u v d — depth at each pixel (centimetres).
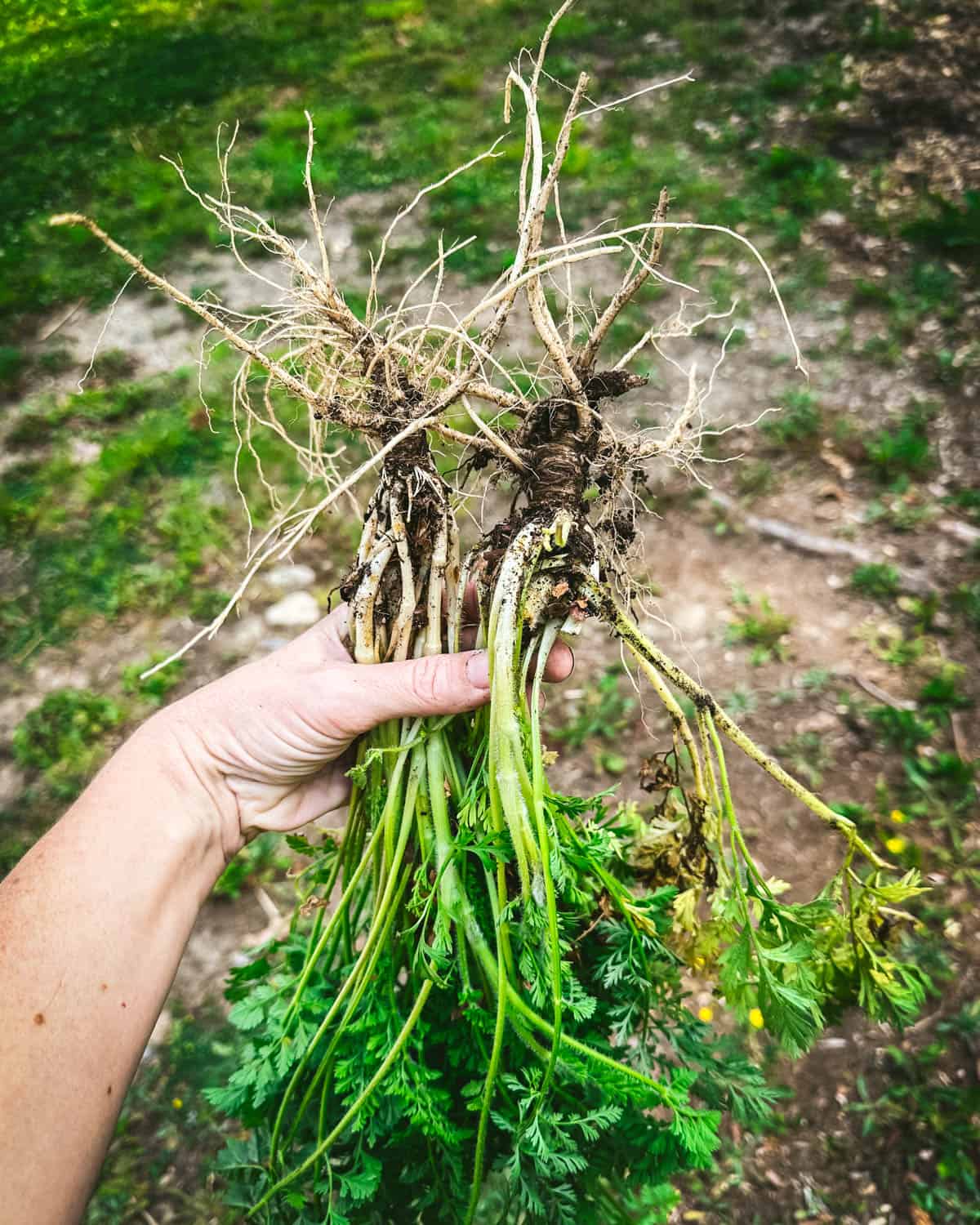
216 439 111
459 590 43
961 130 135
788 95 146
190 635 94
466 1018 40
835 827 42
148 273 36
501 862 36
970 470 96
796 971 41
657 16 169
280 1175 40
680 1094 36
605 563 45
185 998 70
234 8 204
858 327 112
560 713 84
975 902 69
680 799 57
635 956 40
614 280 121
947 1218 57
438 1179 40
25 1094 27
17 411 120
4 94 190
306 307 42
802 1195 59
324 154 153
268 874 76
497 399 42
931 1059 63
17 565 103
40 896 31
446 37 178
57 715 89
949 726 79
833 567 91
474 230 133
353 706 39
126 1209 60
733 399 106
